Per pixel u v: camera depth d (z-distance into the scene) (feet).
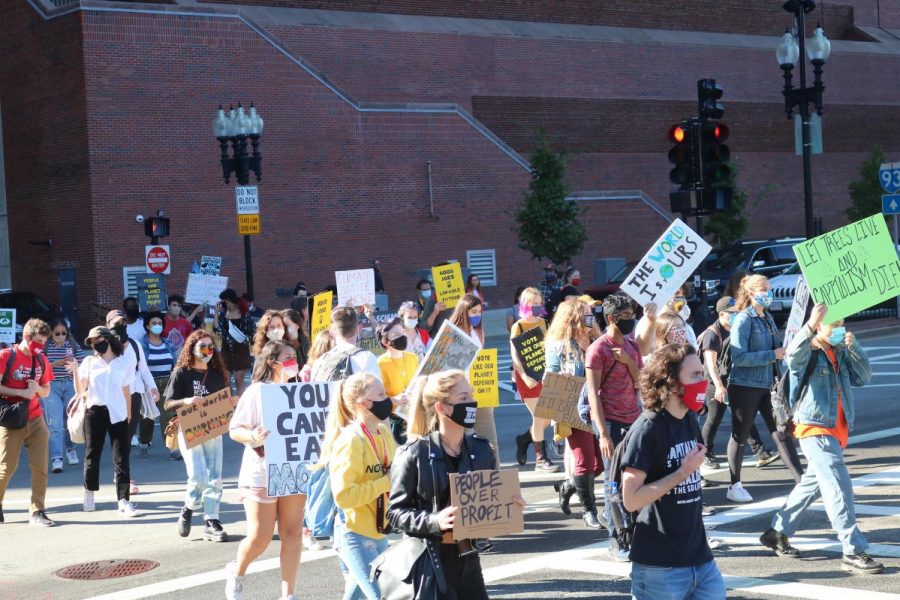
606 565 28.50
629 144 159.22
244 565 24.97
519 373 37.37
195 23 113.19
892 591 24.88
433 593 17.30
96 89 107.96
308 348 48.16
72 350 50.11
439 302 52.42
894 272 26.66
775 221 171.01
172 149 111.96
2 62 116.47
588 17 163.12
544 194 124.36
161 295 86.02
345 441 20.35
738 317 33.96
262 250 117.60
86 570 30.73
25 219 115.96
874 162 155.53
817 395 26.91
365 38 138.31
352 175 122.93
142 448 52.06
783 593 25.17
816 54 72.79
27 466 49.90
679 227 31.27
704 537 17.85
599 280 131.54
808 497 27.81
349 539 21.25
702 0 173.58
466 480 17.06
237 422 24.66
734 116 167.53
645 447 17.33
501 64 148.77
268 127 117.70
